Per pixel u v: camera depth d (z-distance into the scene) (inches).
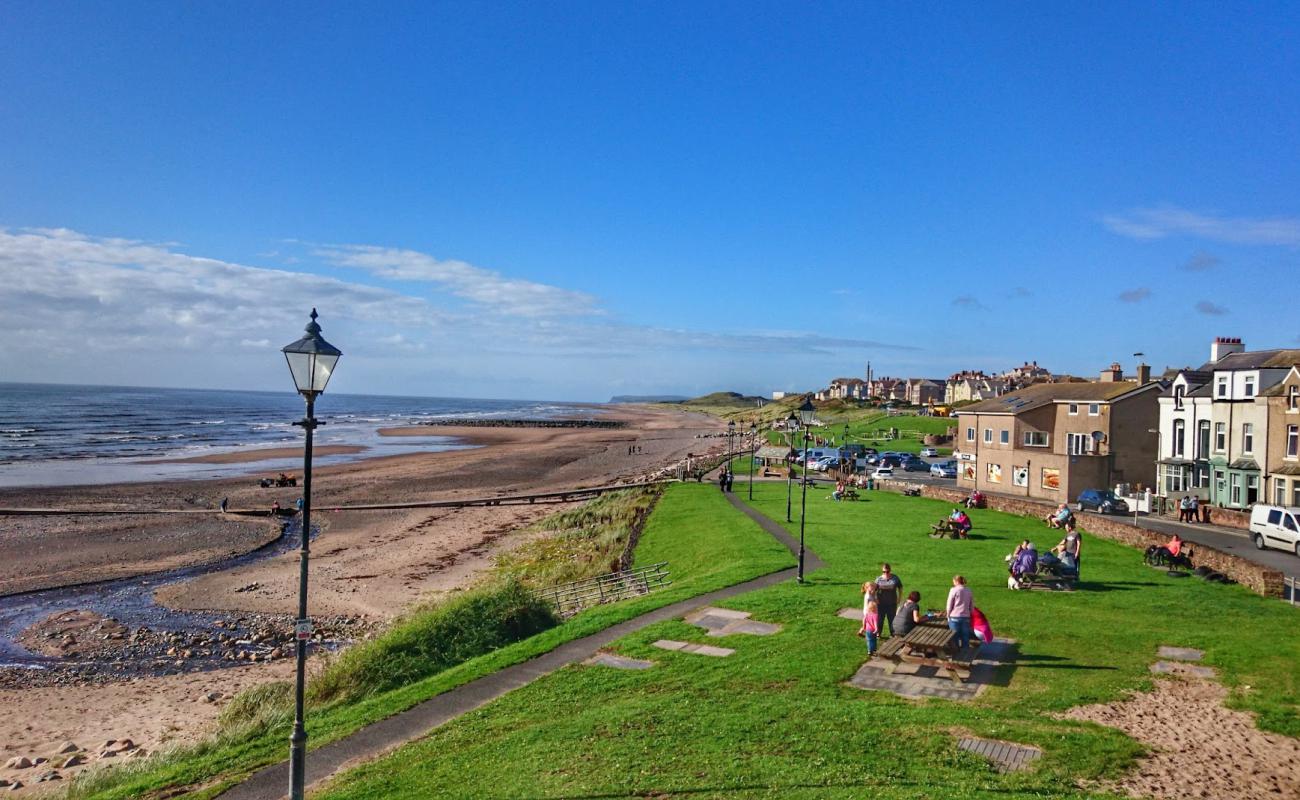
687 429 7839.6
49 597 1425.9
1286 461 1758.1
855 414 6363.2
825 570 1086.4
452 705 645.9
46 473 3152.1
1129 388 2342.5
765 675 652.7
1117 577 1023.0
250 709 801.6
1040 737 509.4
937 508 1809.8
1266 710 553.6
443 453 4566.9
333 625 1263.5
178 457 3927.2
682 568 1300.4
